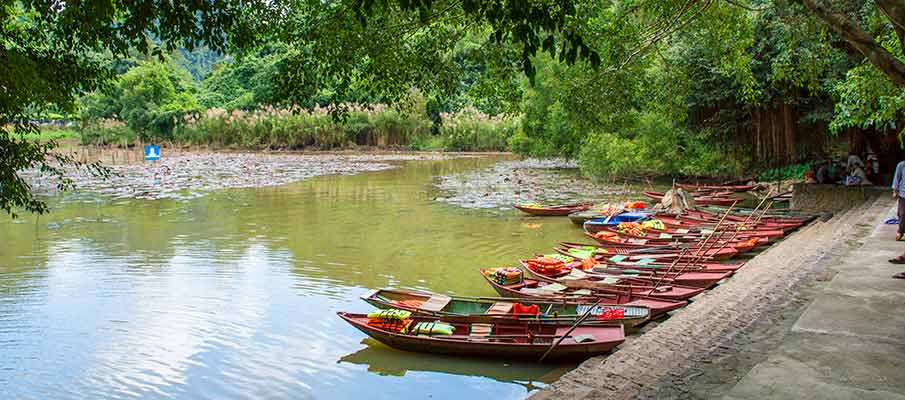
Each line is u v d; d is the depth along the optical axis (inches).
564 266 466.3
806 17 491.2
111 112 2164.1
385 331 340.5
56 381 311.9
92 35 254.5
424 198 933.2
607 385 247.1
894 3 235.1
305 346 354.0
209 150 2042.3
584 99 472.7
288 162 1637.6
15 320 393.7
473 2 221.5
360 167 1494.8
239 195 967.0
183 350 348.5
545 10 209.6
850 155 783.7
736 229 611.2
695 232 618.8
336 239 637.9
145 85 2101.4
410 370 322.7
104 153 1807.3
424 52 339.3
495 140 2049.7
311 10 315.3
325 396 296.7
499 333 343.9
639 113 1056.2
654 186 1068.5
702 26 509.4
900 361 203.2
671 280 434.0
